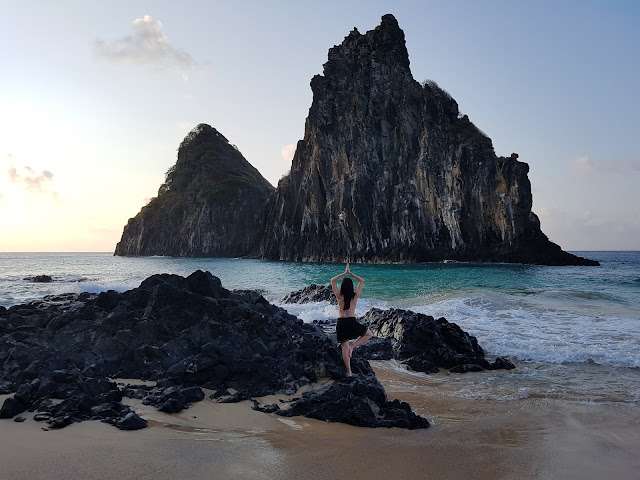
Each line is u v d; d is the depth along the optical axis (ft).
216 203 498.28
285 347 28.48
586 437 21.49
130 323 27.89
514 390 30.91
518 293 85.92
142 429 19.20
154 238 530.27
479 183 275.39
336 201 325.01
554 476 16.76
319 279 131.95
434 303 69.67
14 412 20.02
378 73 329.93
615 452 19.48
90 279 139.64
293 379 25.86
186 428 19.76
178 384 24.70
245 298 36.63
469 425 23.22
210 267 225.15
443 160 292.20
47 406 20.38
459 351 40.14
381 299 77.20
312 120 353.72
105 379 23.20
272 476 15.47
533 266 229.45
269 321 30.19
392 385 32.45
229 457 16.83
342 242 319.06
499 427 22.91
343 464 16.96
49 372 23.63
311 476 15.67
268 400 24.04
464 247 280.10
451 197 283.79
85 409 20.51
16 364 24.41
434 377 34.96
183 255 494.18
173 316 28.96
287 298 78.54
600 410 26.22
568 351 40.63
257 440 18.94
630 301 75.77
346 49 355.36
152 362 26.02
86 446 17.04
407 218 296.92
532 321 55.52
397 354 40.01
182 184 571.28
